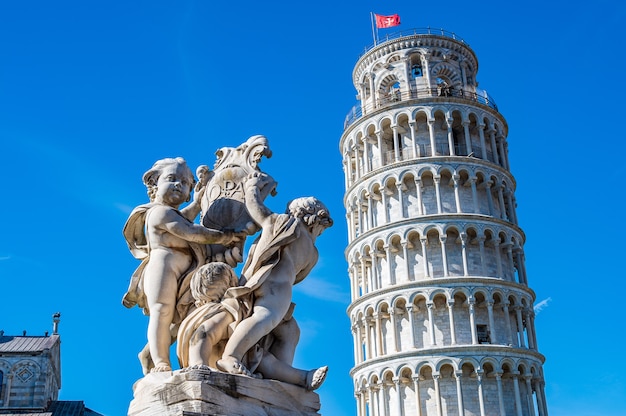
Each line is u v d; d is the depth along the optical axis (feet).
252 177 24.98
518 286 214.69
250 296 22.50
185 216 25.86
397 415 202.39
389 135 237.45
